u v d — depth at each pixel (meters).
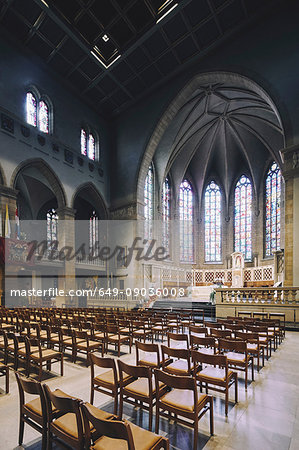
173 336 6.06
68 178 22.55
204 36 19.70
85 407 2.52
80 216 35.16
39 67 21.09
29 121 20.06
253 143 33.97
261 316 12.92
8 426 3.98
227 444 3.44
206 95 26.58
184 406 3.39
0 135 17.56
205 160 37.72
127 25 18.56
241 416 4.17
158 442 2.65
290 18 17.33
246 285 34.88
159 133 25.16
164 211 34.78
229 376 4.43
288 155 16.23
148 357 5.68
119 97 25.38
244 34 19.27
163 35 19.27
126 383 4.26
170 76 23.09
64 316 12.20
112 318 9.51
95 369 6.57
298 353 8.03
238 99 27.03
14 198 17.97
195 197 40.47
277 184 32.88
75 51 20.25
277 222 32.38
